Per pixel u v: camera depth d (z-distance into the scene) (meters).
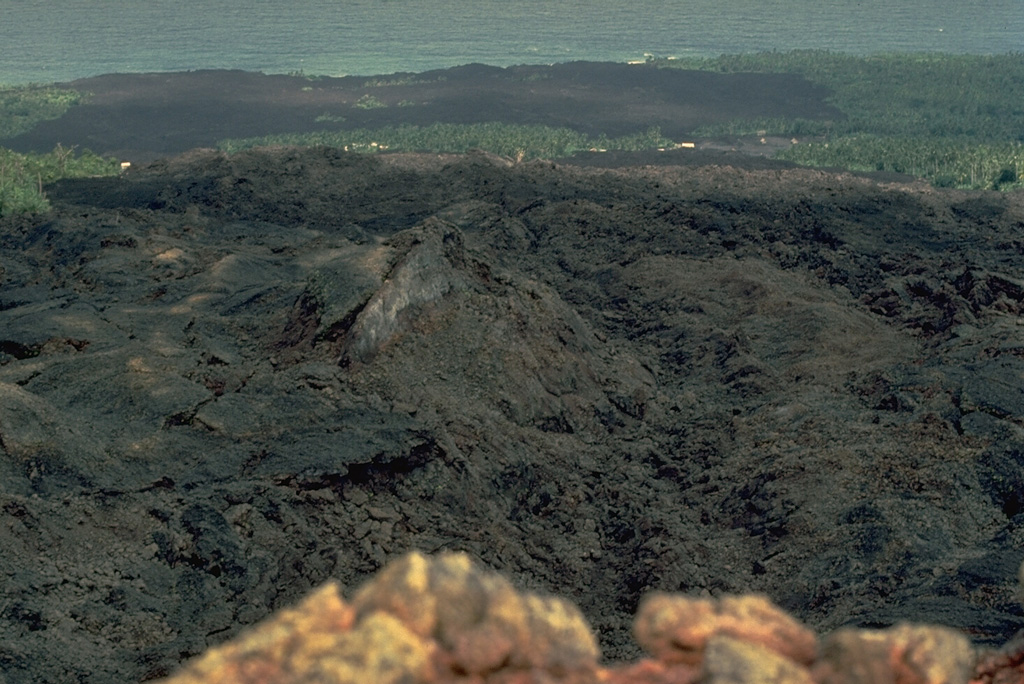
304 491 17.73
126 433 18.70
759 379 28.36
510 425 23.03
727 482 21.50
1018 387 22.02
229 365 23.47
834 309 33.28
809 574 16.55
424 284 25.94
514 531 19.30
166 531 15.98
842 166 120.69
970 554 16.31
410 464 19.17
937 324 31.34
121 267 36.19
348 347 23.66
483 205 51.94
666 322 35.41
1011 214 54.53
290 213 60.12
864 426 21.84
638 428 25.94
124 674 12.64
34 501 15.73
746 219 49.75
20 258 42.41
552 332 27.89
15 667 12.34
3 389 17.84
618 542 19.56
